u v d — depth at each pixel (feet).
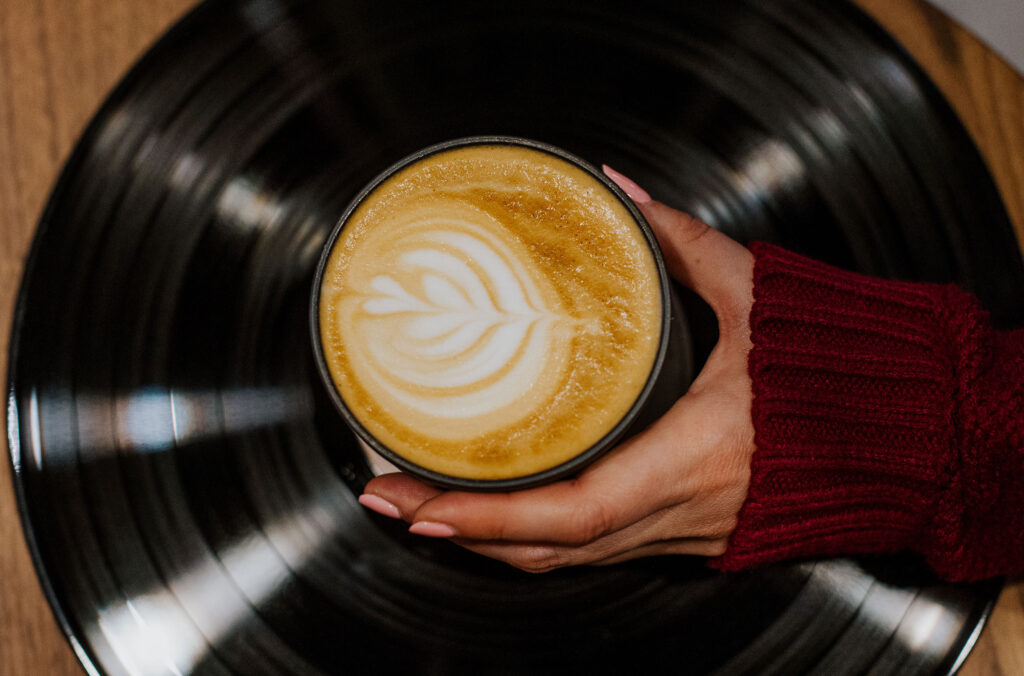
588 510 1.10
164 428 1.22
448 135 1.26
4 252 1.26
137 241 1.23
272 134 1.25
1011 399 1.14
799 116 1.25
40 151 1.27
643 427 1.19
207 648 1.18
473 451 1.07
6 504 1.21
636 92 1.26
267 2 1.24
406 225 1.13
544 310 1.11
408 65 1.26
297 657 1.18
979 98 1.27
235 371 1.22
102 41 1.28
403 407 1.09
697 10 1.25
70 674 1.20
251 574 1.20
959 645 1.16
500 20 1.25
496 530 1.09
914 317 1.17
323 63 1.25
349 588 1.20
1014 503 1.15
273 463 1.21
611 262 1.11
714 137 1.25
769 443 1.11
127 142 1.24
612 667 1.18
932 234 1.23
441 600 1.20
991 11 1.30
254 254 1.24
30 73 1.28
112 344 1.22
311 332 1.08
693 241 1.19
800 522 1.16
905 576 1.20
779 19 1.24
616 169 1.26
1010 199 1.25
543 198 1.13
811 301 1.15
